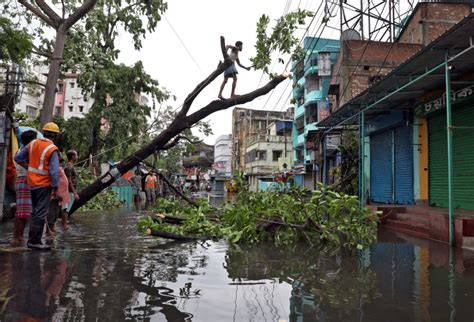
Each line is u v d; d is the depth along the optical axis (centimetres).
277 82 912
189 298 365
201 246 680
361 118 1260
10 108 911
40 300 348
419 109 1166
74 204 946
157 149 961
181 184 3953
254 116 5447
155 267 495
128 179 2031
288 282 431
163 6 1411
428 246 703
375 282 434
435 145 1142
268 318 316
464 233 685
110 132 1973
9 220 952
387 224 1082
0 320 296
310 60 2847
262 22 886
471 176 963
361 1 1834
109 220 1066
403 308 344
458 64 829
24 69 1603
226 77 911
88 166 1959
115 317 311
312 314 327
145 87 2025
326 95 2672
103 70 1817
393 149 1378
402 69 875
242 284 420
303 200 789
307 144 2595
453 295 384
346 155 1678
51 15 1106
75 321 300
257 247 679
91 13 1686
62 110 4222
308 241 746
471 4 1788
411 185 1248
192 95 908
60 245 648
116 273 457
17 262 501
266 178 4134
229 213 827
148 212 1334
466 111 982
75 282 411
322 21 1281
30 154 589
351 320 314
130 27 1822
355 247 689
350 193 1594
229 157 7238
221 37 859
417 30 1852
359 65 1941
